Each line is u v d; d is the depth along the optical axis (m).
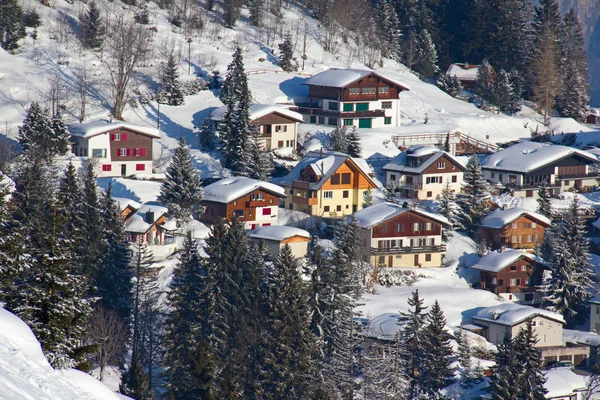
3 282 121.06
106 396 87.56
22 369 84.69
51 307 121.62
